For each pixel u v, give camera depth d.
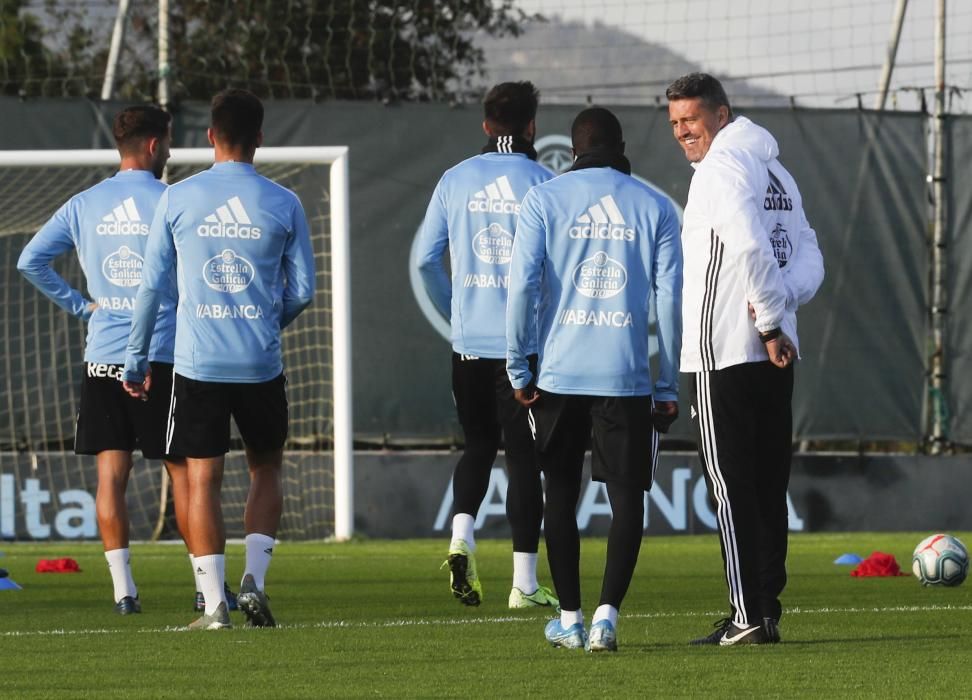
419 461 40.12
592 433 16.17
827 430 40.91
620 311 15.90
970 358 41.19
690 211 16.58
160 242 18.36
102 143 39.81
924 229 41.16
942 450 41.19
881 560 28.39
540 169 22.62
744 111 41.06
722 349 16.33
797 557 33.75
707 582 26.75
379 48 48.53
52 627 19.11
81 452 21.39
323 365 40.72
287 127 40.38
